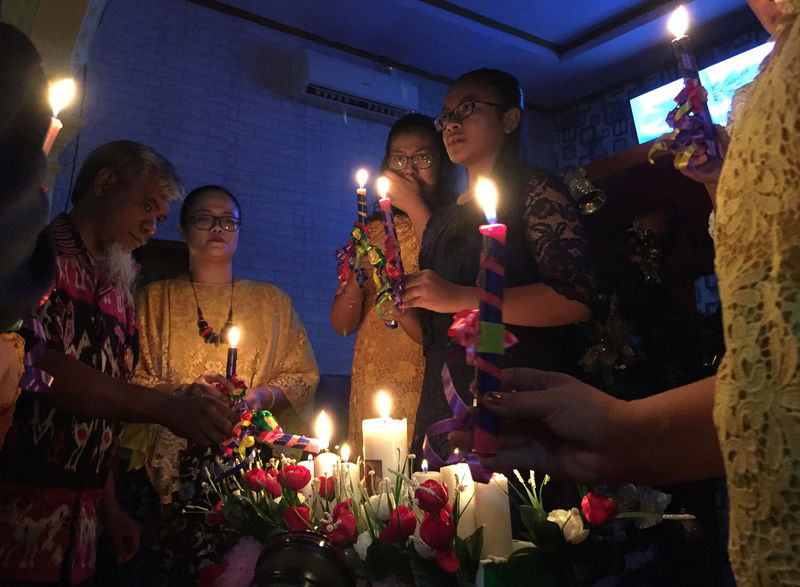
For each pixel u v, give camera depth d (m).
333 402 4.23
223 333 2.42
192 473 2.14
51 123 0.65
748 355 0.44
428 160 2.02
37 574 1.26
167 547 2.09
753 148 0.46
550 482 1.25
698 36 6.04
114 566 1.78
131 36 5.03
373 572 0.90
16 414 1.26
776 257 0.43
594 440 0.60
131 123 4.89
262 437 1.41
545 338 1.46
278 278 5.32
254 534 1.14
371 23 5.90
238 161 5.33
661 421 0.58
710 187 0.83
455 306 1.40
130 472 2.21
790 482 0.40
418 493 0.91
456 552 0.90
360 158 5.95
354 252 1.77
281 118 5.63
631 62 6.48
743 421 0.43
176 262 4.13
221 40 5.48
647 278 2.13
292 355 2.57
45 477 1.29
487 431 0.60
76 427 1.36
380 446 1.18
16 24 2.75
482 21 5.99
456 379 1.42
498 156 1.67
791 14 0.48
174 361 2.37
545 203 1.47
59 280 1.36
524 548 0.95
